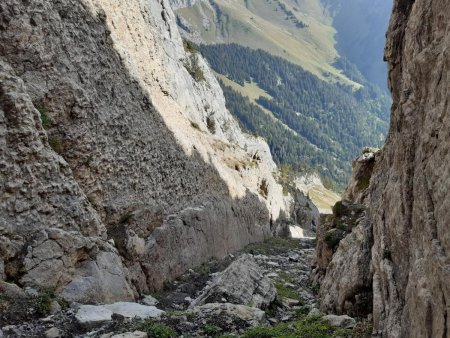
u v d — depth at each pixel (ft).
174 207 91.66
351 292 53.21
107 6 84.89
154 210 80.23
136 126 80.02
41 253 49.83
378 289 44.70
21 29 56.13
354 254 57.82
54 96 59.21
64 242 52.39
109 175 68.33
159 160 87.61
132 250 67.67
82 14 70.79
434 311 29.63
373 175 79.77
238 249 135.44
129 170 74.33
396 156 50.57
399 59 58.85
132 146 76.64
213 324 47.73
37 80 57.52
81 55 66.95
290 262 115.34
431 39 41.78
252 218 160.56
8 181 48.75
